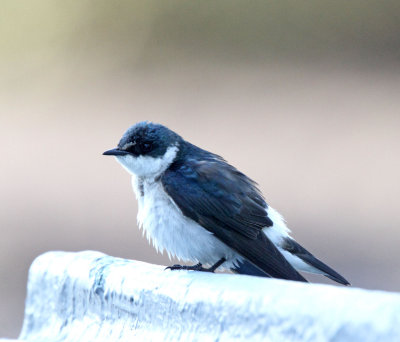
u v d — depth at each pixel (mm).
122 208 14906
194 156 6414
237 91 23500
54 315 4887
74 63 23906
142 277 4242
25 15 24828
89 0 25578
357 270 11461
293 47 26906
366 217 14414
